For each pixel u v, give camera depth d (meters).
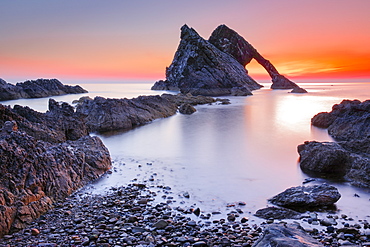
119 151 18.42
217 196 11.23
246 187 12.16
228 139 21.64
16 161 10.39
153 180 13.08
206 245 7.55
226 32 105.38
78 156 13.45
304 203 10.13
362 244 7.69
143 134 23.97
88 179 13.03
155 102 36.00
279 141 20.78
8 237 8.18
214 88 79.31
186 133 24.20
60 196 11.01
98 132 25.11
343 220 9.23
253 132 24.33
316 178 13.16
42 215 9.62
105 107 27.38
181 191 11.75
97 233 8.27
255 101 54.09
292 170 14.34
